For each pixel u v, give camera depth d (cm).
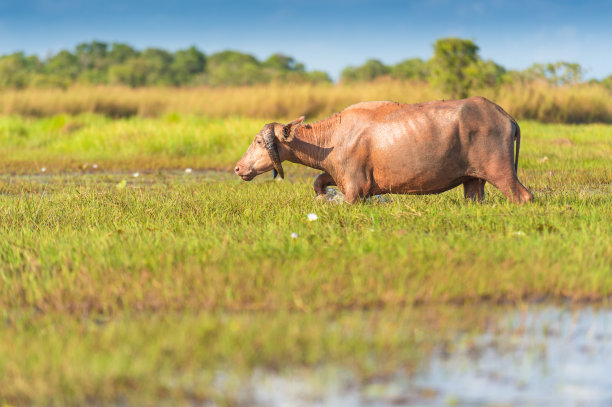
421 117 3117
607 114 11288
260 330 1733
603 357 1689
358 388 1512
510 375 1588
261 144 3344
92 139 8244
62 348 1656
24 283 2189
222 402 1445
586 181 4712
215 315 1920
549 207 3070
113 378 1507
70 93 13512
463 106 3092
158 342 1653
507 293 2084
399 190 3241
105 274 2269
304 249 2423
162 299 2066
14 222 3238
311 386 1516
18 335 1769
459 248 2405
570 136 8000
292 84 12600
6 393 1470
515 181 3119
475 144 3084
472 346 1731
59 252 2492
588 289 2098
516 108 10869
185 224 3073
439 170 3127
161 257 2367
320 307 1955
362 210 3117
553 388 1530
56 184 5197
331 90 12144
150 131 8150
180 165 6694
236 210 3400
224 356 1625
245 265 2278
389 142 3139
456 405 1452
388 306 1952
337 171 3284
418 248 2402
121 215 3331
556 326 1877
